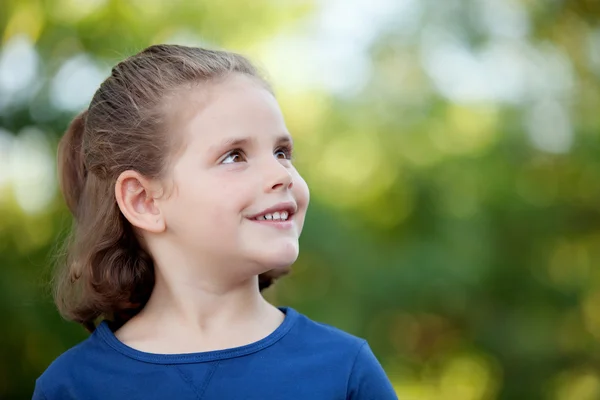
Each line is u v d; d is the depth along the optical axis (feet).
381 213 26.16
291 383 6.24
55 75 19.29
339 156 25.62
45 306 18.16
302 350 6.49
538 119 26.58
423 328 26.05
